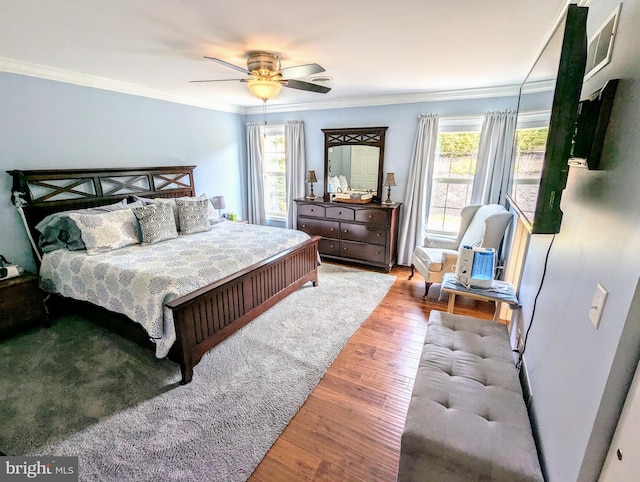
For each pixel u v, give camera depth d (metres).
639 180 0.76
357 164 4.74
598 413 0.82
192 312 2.17
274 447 1.71
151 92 3.94
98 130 3.48
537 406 1.38
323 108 4.86
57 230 2.93
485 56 2.55
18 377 2.22
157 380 2.20
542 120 1.39
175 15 1.84
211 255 2.84
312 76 3.20
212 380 2.20
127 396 2.05
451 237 4.30
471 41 2.23
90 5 1.71
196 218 3.72
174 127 4.36
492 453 1.16
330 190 5.02
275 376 2.24
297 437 1.77
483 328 2.02
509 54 2.49
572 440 0.96
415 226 4.48
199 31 2.07
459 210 4.32
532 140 1.59
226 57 2.60
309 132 5.09
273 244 3.24
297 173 5.26
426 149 4.20
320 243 4.88
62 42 2.29
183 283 2.26
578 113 1.08
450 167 4.27
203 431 1.79
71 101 3.22
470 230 3.61
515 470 1.10
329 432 1.80
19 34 2.13
